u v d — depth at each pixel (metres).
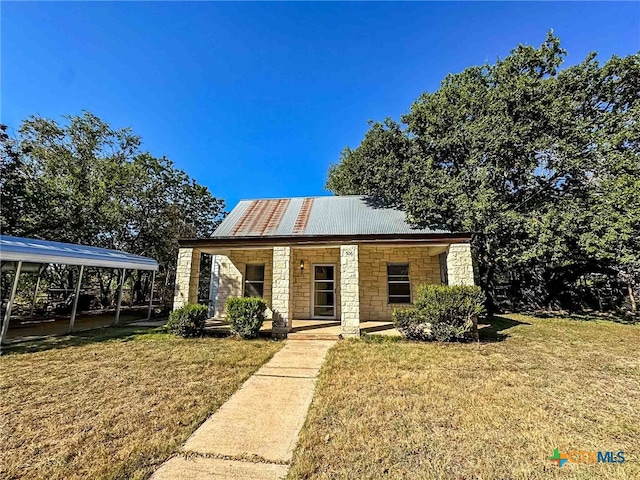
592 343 8.10
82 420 3.72
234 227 12.08
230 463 2.85
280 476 2.65
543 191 13.01
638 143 11.17
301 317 12.70
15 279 8.34
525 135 11.43
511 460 2.87
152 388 4.85
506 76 13.15
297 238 10.09
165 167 19.59
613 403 4.20
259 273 13.34
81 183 16.77
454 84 13.86
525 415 3.81
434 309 8.28
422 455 2.94
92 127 17.64
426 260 12.49
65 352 7.21
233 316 9.14
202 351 7.34
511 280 16.75
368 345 7.95
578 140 11.57
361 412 3.91
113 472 2.69
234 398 4.50
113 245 17.78
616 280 14.72
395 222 11.59
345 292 9.44
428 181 11.77
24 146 15.12
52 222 14.92
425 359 6.51
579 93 12.13
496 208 11.08
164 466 2.80
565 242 11.02
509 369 5.79
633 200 10.02
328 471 2.70
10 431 3.43
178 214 19.14
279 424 3.68
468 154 12.59
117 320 11.82
